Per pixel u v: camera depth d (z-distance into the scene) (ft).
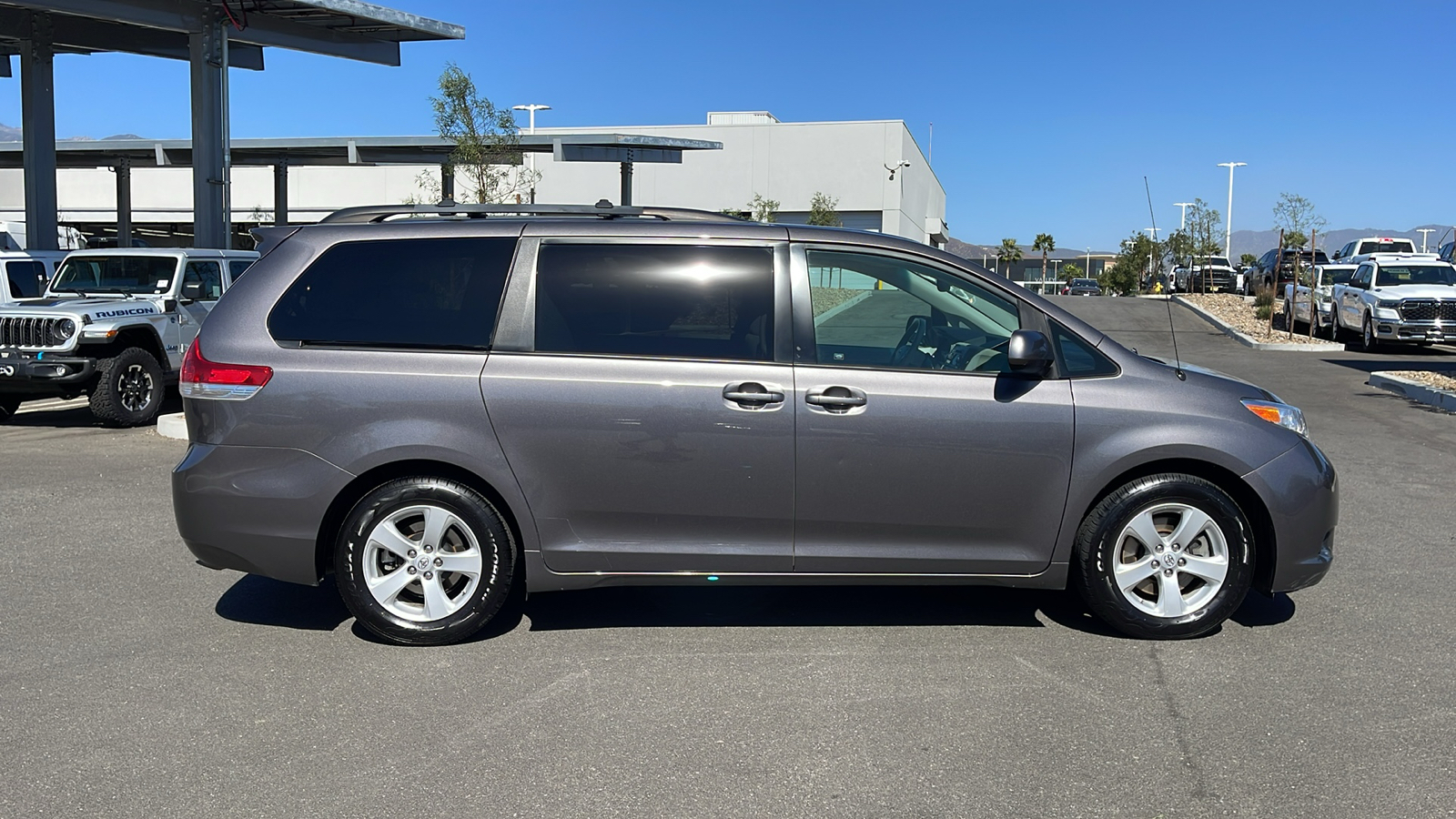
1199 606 16.22
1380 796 11.51
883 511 15.78
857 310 16.01
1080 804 11.33
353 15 70.79
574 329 15.79
